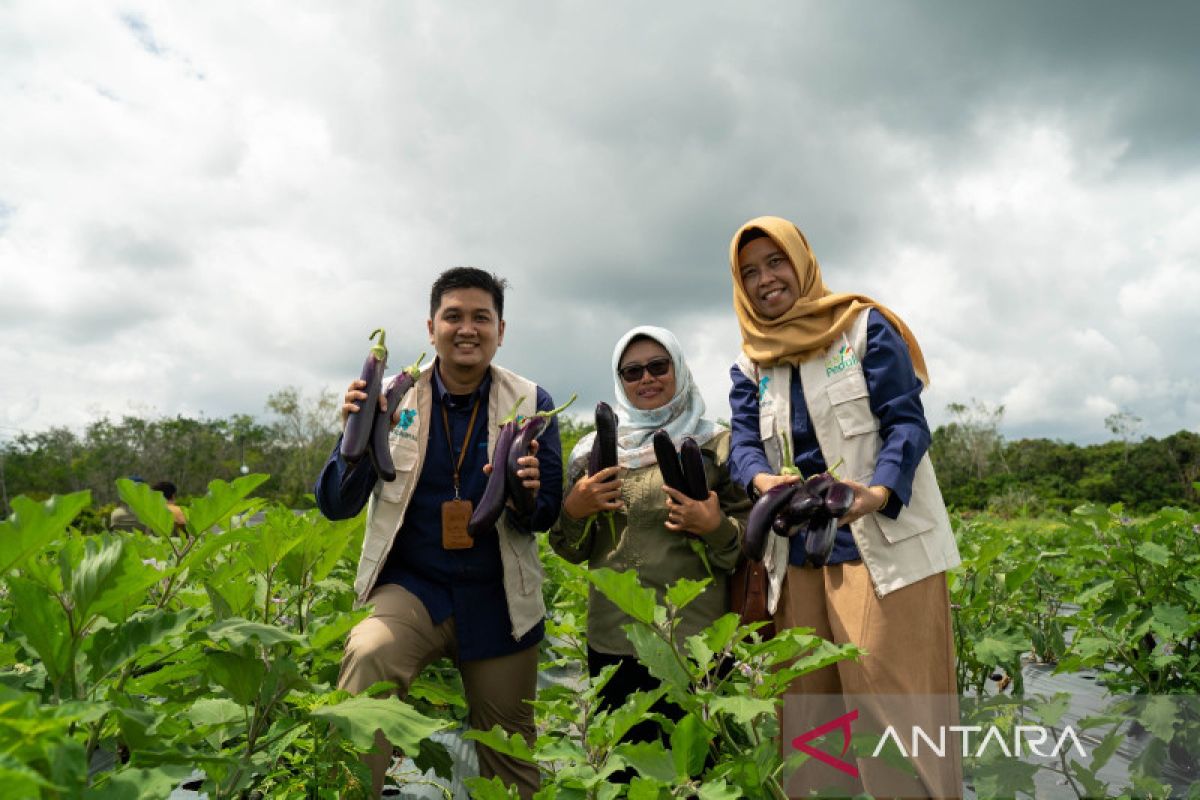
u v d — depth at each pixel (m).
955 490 93.44
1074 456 106.75
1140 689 4.05
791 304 3.25
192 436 99.44
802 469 3.15
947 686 2.88
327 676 3.16
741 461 3.23
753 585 3.35
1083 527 4.54
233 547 3.39
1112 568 4.47
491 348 3.36
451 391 3.43
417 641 3.06
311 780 2.51
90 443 94.50
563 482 3.75
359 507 3.13
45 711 1.19
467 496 3.30
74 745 1.22
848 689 2.86
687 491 3.23
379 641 2.92
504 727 3.29
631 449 3.56
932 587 2.89
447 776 3.19
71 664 1.59
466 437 3.36
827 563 2.98
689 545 3.35
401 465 3.23
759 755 2.00
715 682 2.13
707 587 3.35
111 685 1.79
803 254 3.28
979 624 4.61
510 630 3.26
